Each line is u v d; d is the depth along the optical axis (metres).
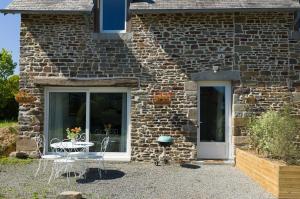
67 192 7.14
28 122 11.43
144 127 11.31
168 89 11.29
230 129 11.33
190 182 8.82
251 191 8.02
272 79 11.18
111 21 11.69
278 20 11.22
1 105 27.92
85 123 11.58
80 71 11.40
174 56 11.30
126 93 11.57
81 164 10.93
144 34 11.36
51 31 11.45
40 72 11.44
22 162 10.86
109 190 8.00
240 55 11.22
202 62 11.25
